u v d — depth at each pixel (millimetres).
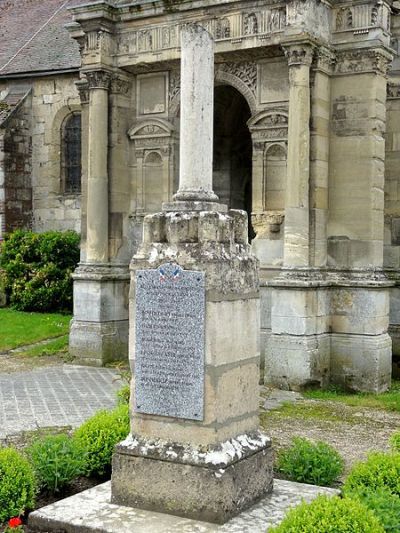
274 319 15984
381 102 16484
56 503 8047
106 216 18625
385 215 18484
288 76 16672
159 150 18469
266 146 17031
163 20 17797
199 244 7836
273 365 15930
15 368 17891
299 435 12133
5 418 13000
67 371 17531
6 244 27703
